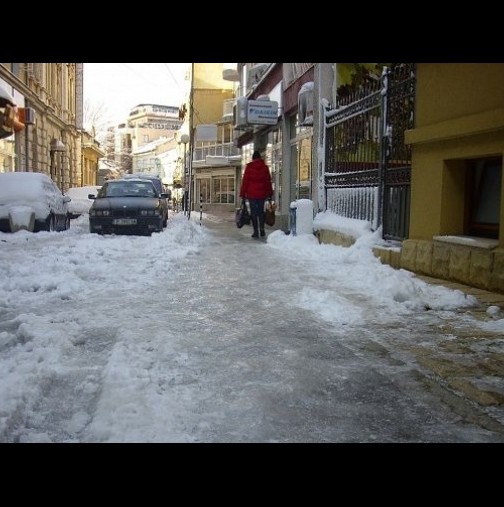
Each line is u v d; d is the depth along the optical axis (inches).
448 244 281.6
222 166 1744.6
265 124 735.1
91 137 2171.5
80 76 1834.4
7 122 550.0
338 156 457.4
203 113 1927.9
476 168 293.7
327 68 485.1
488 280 253.9
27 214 601.9
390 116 356.8
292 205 506.6
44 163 1355.8
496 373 155.6
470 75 267.6
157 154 3550.7
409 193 335.0
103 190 672.4
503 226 249.3
